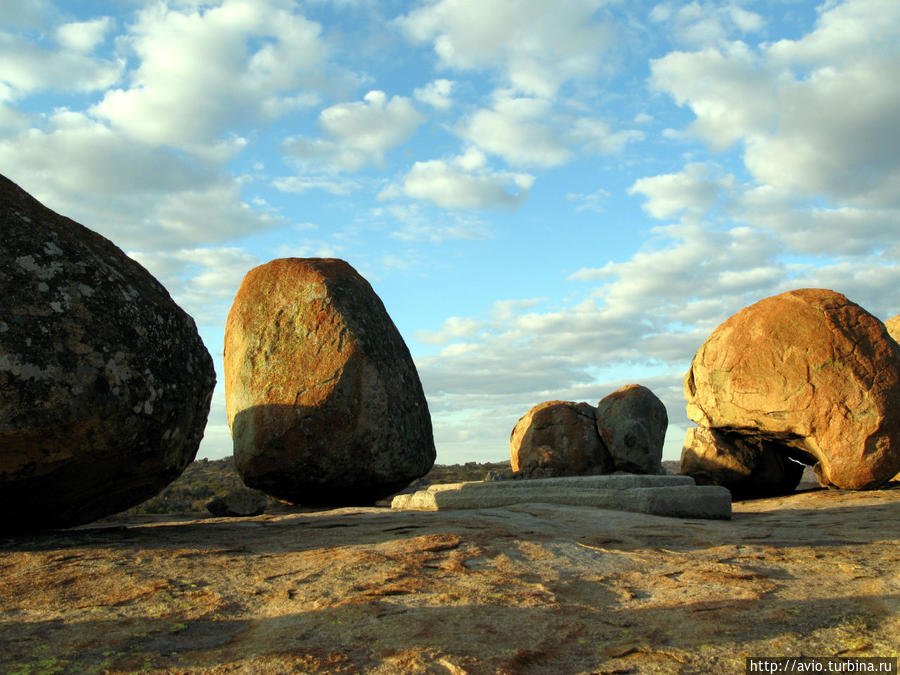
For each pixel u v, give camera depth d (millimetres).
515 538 5148
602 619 3289
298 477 9203
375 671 2543
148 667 2570
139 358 4836
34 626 3070
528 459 15398
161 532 5625
